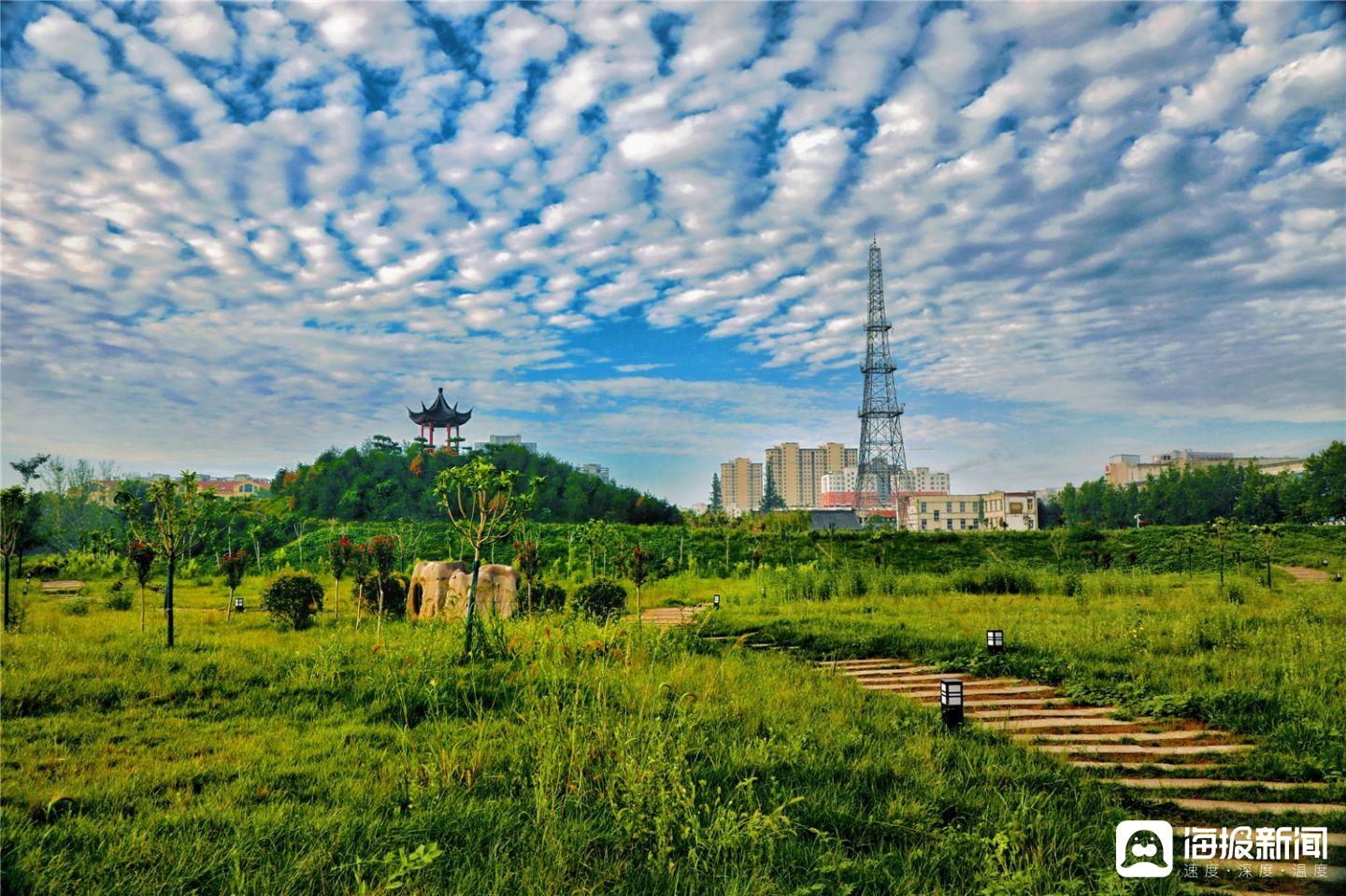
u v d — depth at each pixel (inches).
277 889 157.6
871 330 4692.4
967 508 4758.9
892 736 282.8
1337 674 359.6
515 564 781.9
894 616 684.7
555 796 203.3
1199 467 3929.6
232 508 701.3
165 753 253.0
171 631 442.6
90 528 2363.4
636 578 789.9
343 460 2785.4
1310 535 1974.7
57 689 320.8
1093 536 2025.1
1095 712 332.2
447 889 159.0
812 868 169.9
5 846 170.4
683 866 169.8
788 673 402.3
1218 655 422.0
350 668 380.8
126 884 158.2
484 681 351.6
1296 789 230.7
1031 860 175.9
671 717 265.7
